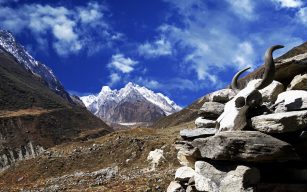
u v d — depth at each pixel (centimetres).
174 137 5456
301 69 1356
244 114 1248
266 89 1338
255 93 1265
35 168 5350
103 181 3769
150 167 4409
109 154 5200
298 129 1176
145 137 5578
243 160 1198
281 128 1171
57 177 4816
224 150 1210
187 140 1524
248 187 1177
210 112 1500
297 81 1314
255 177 1196
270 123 1191
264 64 1272
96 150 5394
